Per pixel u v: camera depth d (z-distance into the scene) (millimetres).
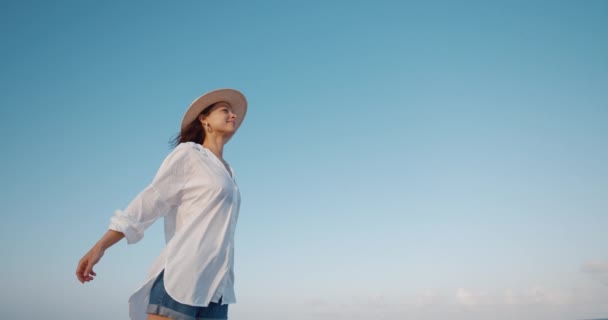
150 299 2418
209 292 2480
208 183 2635
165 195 2566
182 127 3182
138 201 2490
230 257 2676
